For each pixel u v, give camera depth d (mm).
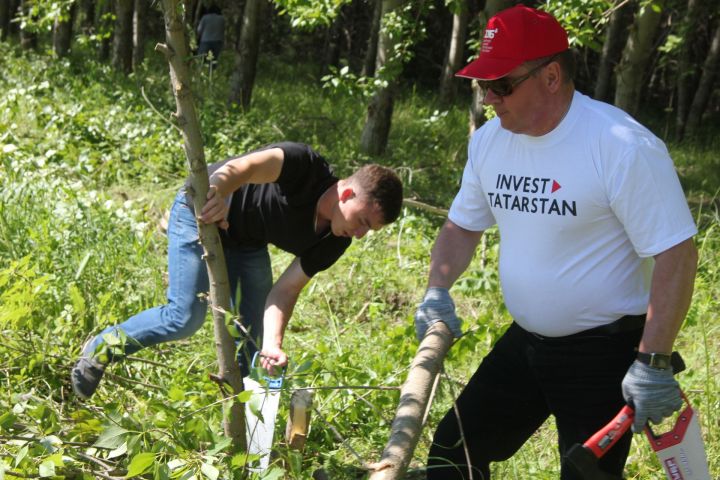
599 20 7262
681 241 2455
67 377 3969
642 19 9219
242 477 3061
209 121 10633
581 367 2729
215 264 2855
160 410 3076
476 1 19016
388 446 2398
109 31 13289
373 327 5273
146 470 2838
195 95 12492
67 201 5684
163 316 3623
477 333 3988
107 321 4195
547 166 2609
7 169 6117
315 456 3564
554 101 2557
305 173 3334
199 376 4027
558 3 7160
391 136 13688
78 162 7996
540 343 2812
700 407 4195
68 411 3781
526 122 2582
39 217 5461
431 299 2906
